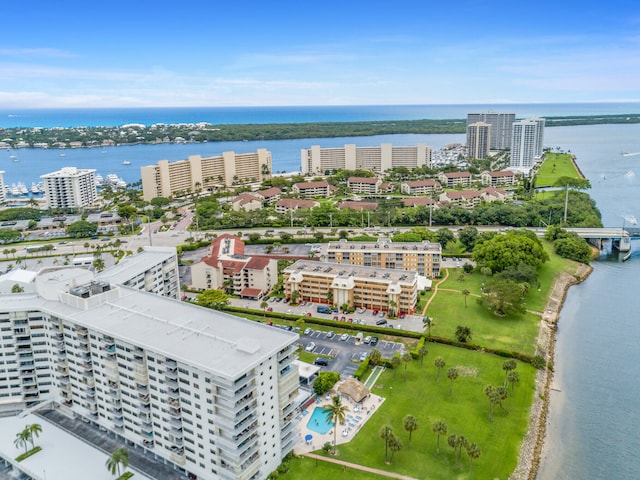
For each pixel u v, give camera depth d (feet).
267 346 476.54
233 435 437.17
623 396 634.43
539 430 565.12
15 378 581.53
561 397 632.79
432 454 520.01
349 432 552.82
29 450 519.60
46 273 629.10
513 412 589.32
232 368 433.07
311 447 529.86
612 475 503.61
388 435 498.28
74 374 561.84
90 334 530.27
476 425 564.71
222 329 514.27
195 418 462.19
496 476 491.31
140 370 488.85
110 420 542.57
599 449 540.52
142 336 497.46
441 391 628.69
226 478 455.63
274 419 485.15
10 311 561.02
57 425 564.30
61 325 558.15
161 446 501.15
